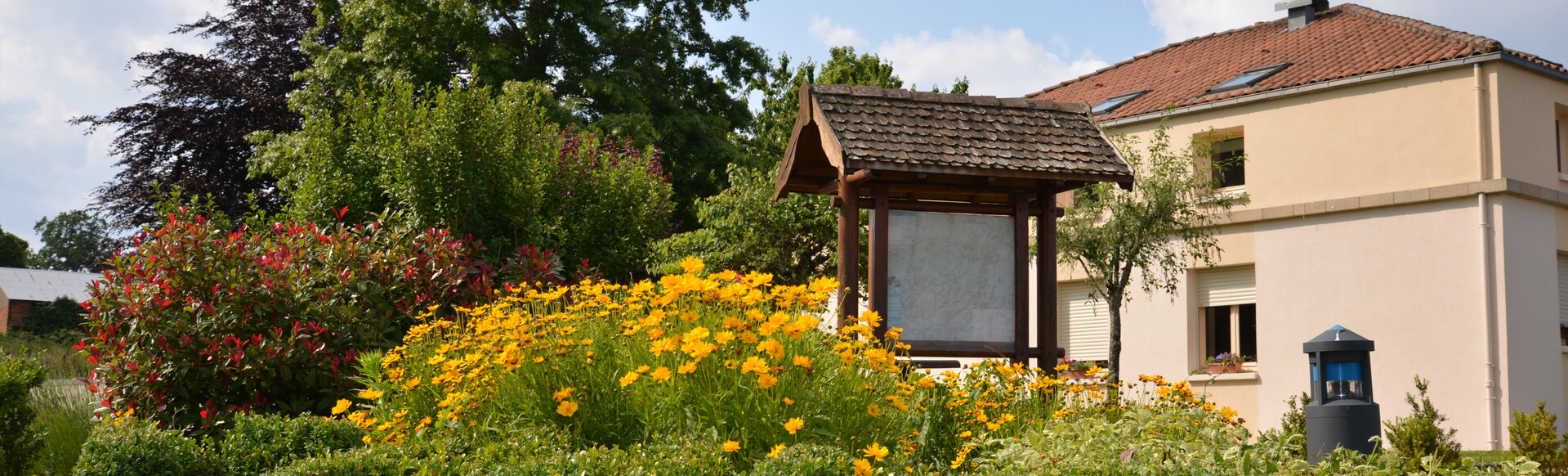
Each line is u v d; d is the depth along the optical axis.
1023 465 5.00
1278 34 19.16
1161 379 7.00
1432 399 14.07
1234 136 16.42
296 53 25.78
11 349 15.95
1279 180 15.69
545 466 4.28
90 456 4.80
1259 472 4.86
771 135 22.88
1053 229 8.81
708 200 16.39
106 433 4.95
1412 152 14.47
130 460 4.76
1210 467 4.86
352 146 12.25
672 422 5.00
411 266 8.46
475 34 23.66
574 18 24.88
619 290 6.66
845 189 8.69
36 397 9.91
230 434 5.07
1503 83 13.94
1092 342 17.30
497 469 4.35
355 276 8.15
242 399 7.50
